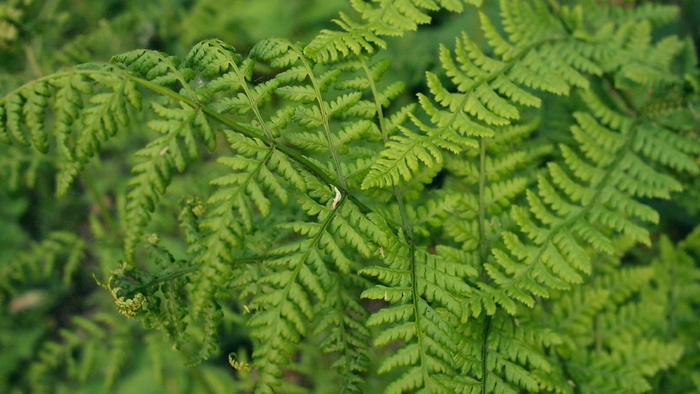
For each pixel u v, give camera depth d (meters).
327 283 1.62
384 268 1.70
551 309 2.35
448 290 1.71
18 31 2.93
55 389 3.84
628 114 2.61
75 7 4.07
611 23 2.63
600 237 2.02
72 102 1.52
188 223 1.91
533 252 1.92
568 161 2.23
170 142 1.55
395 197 2.02
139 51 1.67
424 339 1.61
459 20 3.66
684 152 2.42
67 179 1.53
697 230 2.58
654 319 2.32
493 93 2.05
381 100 1.92
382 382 2.72
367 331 1.89
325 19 4.10
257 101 1.74
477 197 2.12
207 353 1.71
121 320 3.15
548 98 2.73
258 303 1.56
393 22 1.99
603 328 2.34
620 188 2.20
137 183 1.51
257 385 1.49
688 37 2.65
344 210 1.73
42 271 4.38
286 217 2.16
